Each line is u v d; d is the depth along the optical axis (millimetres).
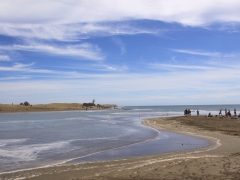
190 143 17250
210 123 31641
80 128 30234
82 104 191125
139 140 19328
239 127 26562
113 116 61062
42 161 12438
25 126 34469
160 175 9148
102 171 10141
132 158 12727
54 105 169750
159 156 13047
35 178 9406
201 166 10203
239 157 11789
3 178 9477
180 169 9883
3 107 115000
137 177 9031
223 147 15102
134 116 59125
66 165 11406
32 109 123375
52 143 18234
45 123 40188
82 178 9180
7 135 23453
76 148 16047
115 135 22703
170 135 21922
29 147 16531
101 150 15242
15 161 12477
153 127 29453
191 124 31406
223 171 9305
